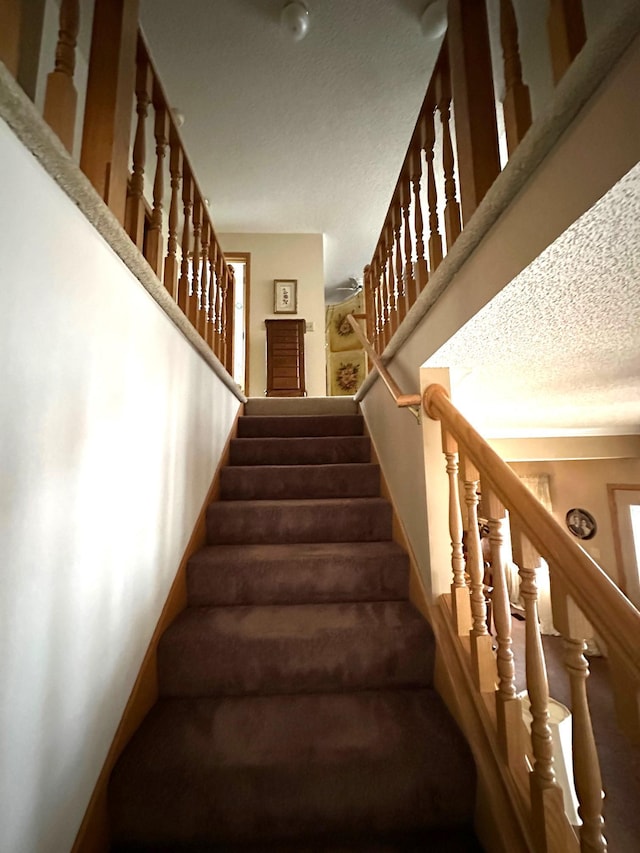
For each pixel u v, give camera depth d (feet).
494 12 5.93
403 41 7.04
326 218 13.25
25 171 2.23
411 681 4.27
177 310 4.60
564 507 13.19
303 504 6.14
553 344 4.09
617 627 2.08
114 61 3.32
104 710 3.10
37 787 2.33
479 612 3.75
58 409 2.55
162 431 4.40
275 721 3.71
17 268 2.18
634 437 11.23
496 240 2.99
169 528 4.59
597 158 1.98
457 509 4.30
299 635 4.22
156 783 3.12
